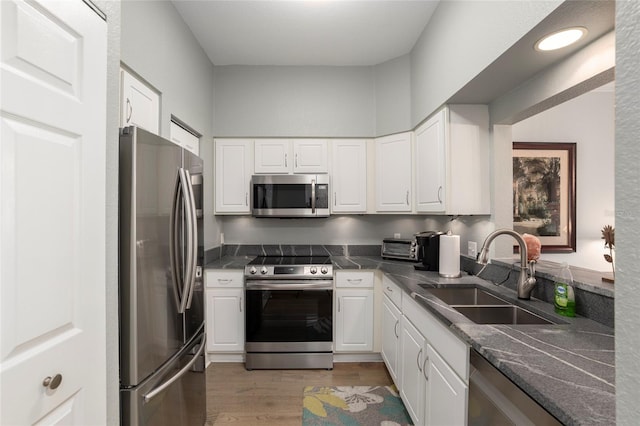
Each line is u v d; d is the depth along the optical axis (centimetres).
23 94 67
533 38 126
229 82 301
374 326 265
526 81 168
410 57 275
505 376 90
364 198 301
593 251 285
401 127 279
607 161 290
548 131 289
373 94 303
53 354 75
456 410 120
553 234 284
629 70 42
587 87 139
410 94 275
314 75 303
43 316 72
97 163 90
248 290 259
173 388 140
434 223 299
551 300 148
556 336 107
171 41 207
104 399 93
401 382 202
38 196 71
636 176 41
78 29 83
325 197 292
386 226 329
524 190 285
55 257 75
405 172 276
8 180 64
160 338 129
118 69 106
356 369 259
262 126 302
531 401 78
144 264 118
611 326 116
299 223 329
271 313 259
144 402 117
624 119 43
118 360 106
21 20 67
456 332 117
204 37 253
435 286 192
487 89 180
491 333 110
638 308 41
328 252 327
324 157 301
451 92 191
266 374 251
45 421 72
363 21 232
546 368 84
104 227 93
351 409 204
